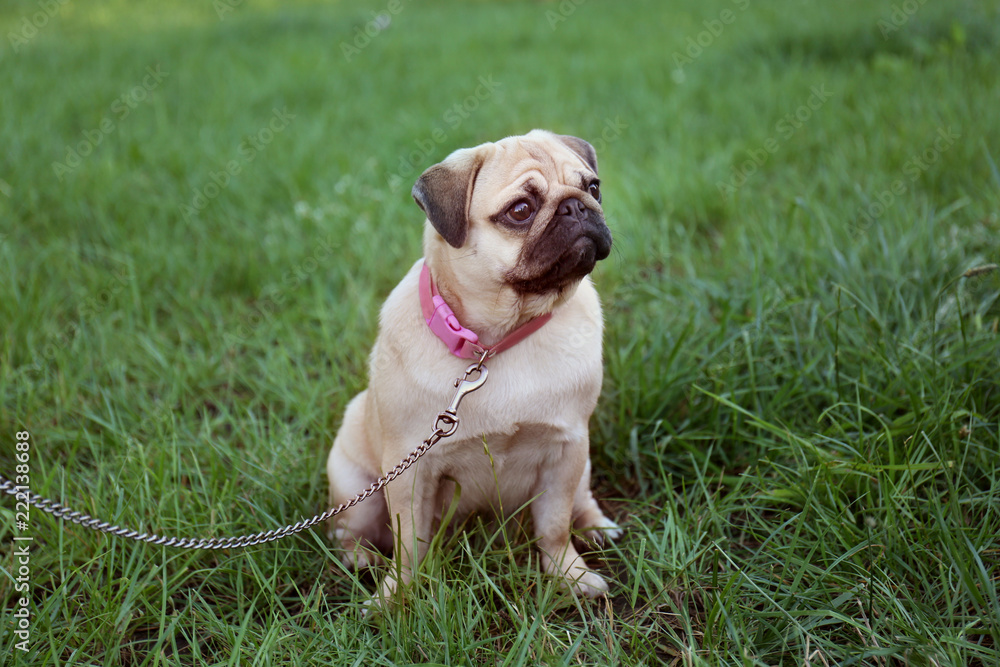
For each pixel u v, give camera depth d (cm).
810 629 241
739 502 321
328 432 363
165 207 589
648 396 362
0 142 697
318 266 516
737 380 365
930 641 225
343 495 318
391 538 341
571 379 278
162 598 267
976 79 675
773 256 446
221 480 335
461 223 261
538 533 303
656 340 388
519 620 255
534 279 257
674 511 300
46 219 559
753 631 251
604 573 312
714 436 341
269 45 1091
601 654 246
